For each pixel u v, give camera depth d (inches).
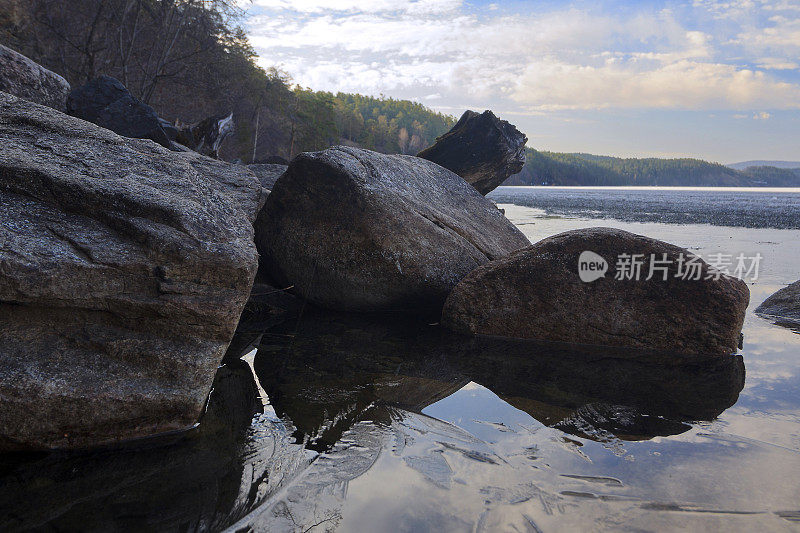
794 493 98.8
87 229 123.3
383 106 7347.4
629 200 1772.9
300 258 240.7
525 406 141.3
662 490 99.7
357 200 232.7
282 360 174.1
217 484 98.6
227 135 645.3
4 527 84.0
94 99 374.0
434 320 231.1
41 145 144.7
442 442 118.7
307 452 112.3
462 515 90.5
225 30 1029.8
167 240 122.3
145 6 924.6
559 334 203.2
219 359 126.2
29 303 111.8
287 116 2255.2
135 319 120.1
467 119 510.0
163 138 393.4
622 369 173.6
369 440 118.7
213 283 127.1
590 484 101.5
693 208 1225.4
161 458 107.4
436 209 271.9
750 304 266.7
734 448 117.7
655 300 196.4
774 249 455.8
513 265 209.9
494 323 209.6
